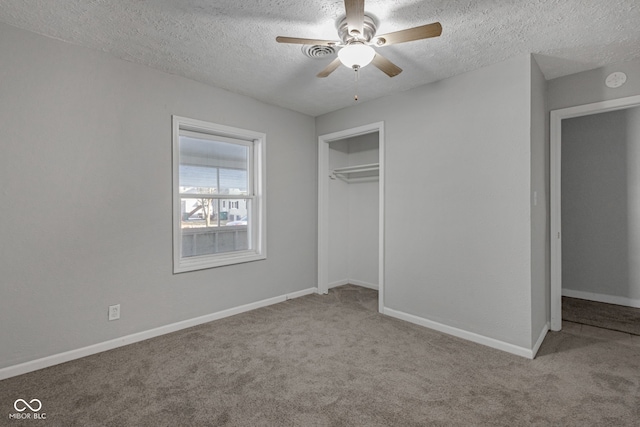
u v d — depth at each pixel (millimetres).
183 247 3164
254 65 2725
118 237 2623
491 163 2670
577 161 4113
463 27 2119
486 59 2582
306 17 2031
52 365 2311
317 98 3531
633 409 1831
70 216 2387
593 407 1852
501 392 2006
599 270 3992
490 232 2680
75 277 2416
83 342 2455
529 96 2473
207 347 2629
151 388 2041
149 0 1860
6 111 2123
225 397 1950
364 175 4609
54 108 2307
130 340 2684
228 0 1858
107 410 1823
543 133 2861
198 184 3260
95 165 2500
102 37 2289
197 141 3256
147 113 2771
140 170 2738
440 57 2549
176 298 2982
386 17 2018
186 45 2398
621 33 2182
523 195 2504
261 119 3641
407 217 3244
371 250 4551
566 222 4207
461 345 2691
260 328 3041
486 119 2695
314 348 2619
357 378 2168
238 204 3588
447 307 2951
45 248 2285
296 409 1844
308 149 4188
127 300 2678
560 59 2580
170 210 2928
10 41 2133
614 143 3877
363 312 3506
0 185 2109
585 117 4055
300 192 4098
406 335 2891
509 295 2576
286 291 3955
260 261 3674
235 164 3562
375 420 1754
